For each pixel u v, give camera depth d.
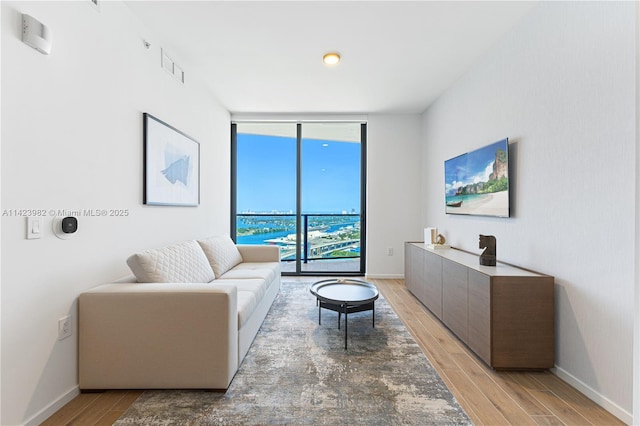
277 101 4.09
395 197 4.70
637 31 1.36
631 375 1.49
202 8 2.18
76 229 1.66
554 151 1.97
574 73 1.81
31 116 1.44
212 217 3.85
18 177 1.38
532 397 1.72
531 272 2.12
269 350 2.26
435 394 1.74
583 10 1.75
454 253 3.06
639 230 1.36
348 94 3.85
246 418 1.52
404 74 3.27
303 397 1.70
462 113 3.29
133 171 2.22
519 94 2.33
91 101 1.81
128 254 2.17
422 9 2.19
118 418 1.52
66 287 1.64
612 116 1.58
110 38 1.98
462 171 3.21
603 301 1.63
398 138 4.68
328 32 2.49
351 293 2.68
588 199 1.72
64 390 1.63
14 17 1.36
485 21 2.34
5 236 1.33
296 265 4.86
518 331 1.98
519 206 2.34
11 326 1.36
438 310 2.93
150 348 1.73
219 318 1.73
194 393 1.73
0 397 1.33
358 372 1.97
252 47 2.72
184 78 3.05
